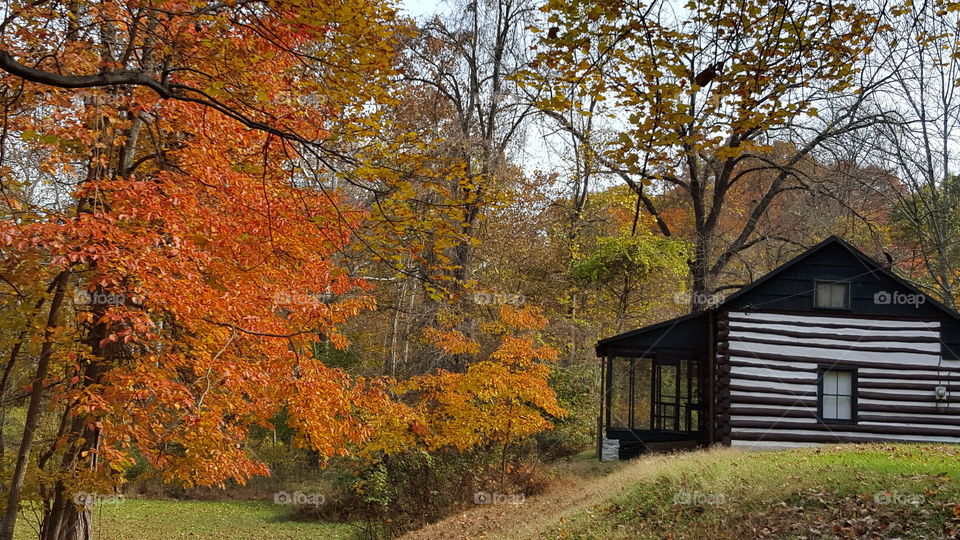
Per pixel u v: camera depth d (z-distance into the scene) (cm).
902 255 2711
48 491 1100
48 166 1005
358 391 1195
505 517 1608
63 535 1145
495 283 2733
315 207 955
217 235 971
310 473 3127
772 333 1916
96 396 894
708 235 2719
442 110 2434
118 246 878
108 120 1009
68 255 812
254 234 982
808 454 1407
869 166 2111
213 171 940
